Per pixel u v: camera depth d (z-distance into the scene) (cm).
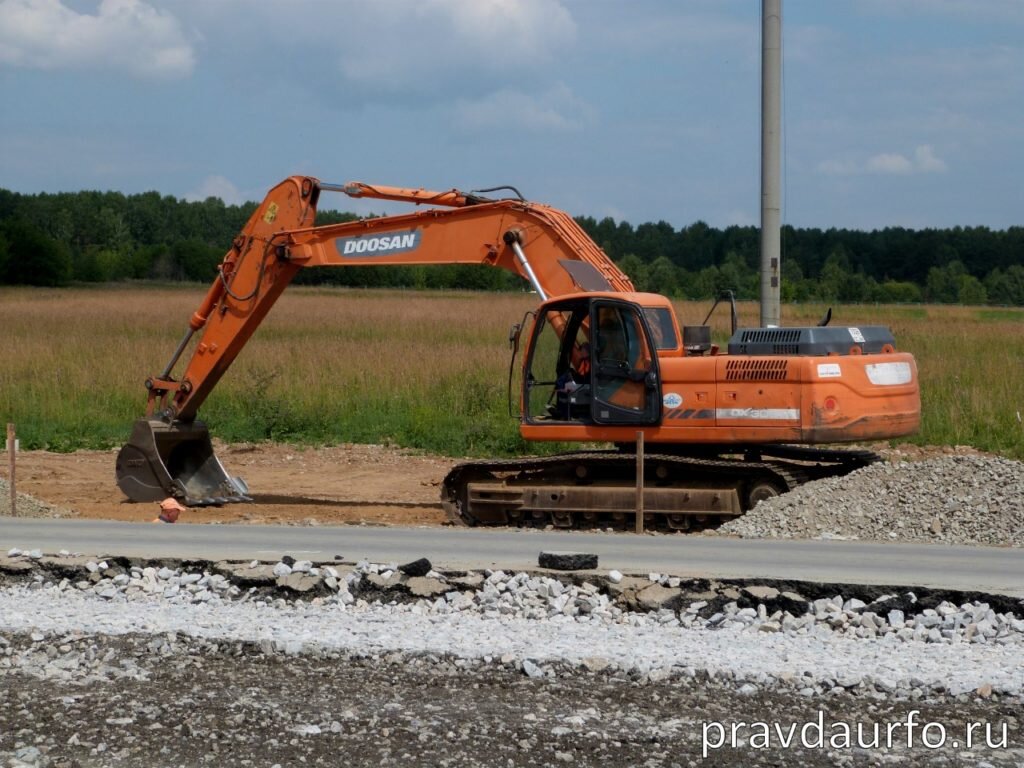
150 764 1081
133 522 2231
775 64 2553
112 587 1703
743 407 2230
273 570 1691
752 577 1608
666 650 1391
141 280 19362
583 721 1180
